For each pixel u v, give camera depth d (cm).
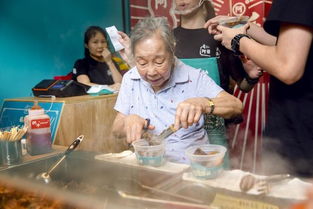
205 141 159
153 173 116
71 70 324
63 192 112
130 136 138
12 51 271
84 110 200
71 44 321
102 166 128
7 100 215
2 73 265
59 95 210
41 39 293
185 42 204
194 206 88
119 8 367
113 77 312
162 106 156
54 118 187
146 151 120
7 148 136
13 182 123
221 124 173
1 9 260
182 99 155
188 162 140
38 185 120
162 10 324
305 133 131
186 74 156
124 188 106
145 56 133
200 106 132
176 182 105
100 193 107
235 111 147
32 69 288
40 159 142
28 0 279
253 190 93
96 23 344
